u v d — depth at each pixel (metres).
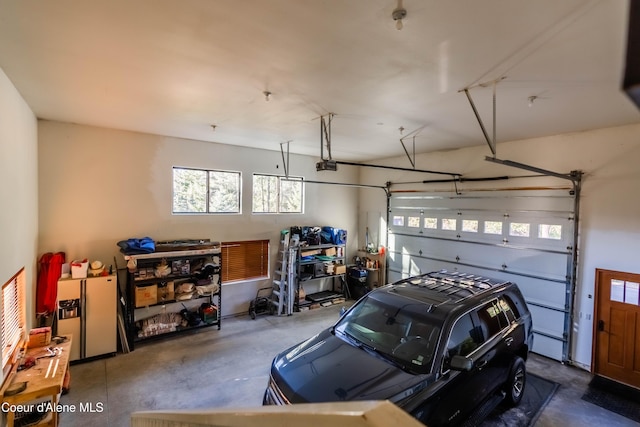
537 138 5.88
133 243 5.57
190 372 4.92
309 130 5.68
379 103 4.10
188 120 5.12
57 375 3.65
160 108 4.48
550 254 5.70
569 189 5.46
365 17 2.29
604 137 5.12
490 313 4.11
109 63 3.08
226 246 7.25
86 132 5.55
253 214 7.59
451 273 5.50
